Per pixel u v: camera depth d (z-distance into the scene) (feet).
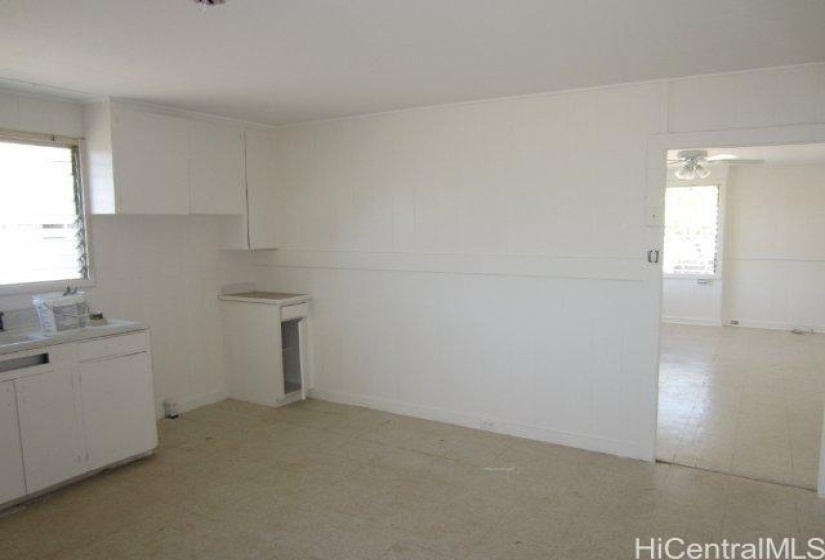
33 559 8.38
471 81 10.82
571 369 12.07
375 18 7.41
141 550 8.59
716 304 26.53
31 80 10.43
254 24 7.58
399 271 14.10
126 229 13.39
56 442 10.15
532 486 10.42
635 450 11.52
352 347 15.12
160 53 8.84
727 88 10.21
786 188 24.95
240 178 14.90
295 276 15.96
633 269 11.22
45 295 10.98
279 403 15.16
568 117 11.63
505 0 6.84
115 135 11.91
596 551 8.37
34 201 11.71
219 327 15.84
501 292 12.73
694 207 26.63
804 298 25.08
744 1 6.88
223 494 10.30
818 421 13.69
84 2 6.74
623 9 7.14
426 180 13.47
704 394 15.96
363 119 14.24
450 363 13.61
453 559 8.23
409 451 12.09
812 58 9.34
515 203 12.39
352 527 9.14
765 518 9.20
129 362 11.30
